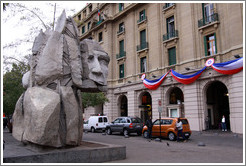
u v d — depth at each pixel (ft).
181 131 43.80
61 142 21.07
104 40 106.73
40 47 23.63
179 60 74.69
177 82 72.43
